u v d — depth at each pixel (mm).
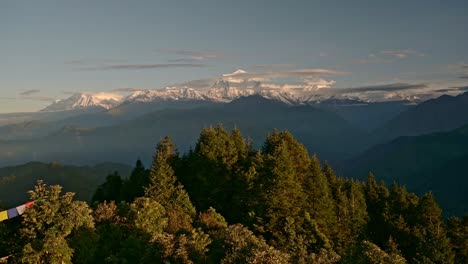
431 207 82125
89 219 50531
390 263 39906
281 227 64875
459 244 76562
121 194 81250
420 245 70312
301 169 78125
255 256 39375
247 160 82188
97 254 50000
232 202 75062
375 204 94812
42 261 44875
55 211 47312
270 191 66062
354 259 41000
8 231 48125
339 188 84812
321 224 71500
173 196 69562
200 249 46219
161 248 45406
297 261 45281
